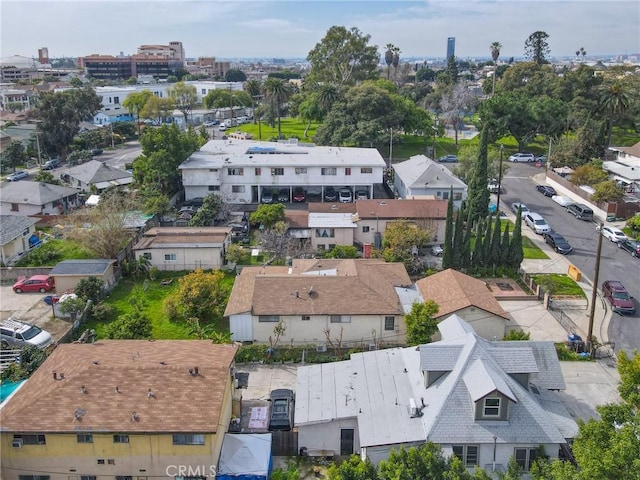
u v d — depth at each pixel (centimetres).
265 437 3069
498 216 5512
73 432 2722
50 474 2823
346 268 4888
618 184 8025
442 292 4550
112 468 2820
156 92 17738
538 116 10350
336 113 10762
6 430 2714
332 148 8788
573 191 8038
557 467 2244
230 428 3247
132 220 6225
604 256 6056
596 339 4300
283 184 7731
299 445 3139
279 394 3503
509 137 12200
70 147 11456
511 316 4781
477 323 4316
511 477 2350
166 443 2780
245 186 7725
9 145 10556
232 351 3378
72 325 4525
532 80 13350
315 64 15338
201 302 4588
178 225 6844
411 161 8281
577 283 5388
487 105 10594
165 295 5212
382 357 3575
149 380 2967
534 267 5759
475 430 2786
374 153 8475
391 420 2941
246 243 6284
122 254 5769
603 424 2327
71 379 2953
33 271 5497
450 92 14288
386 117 10644
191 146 8281
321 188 8225
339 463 3080
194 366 3062
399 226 5928
